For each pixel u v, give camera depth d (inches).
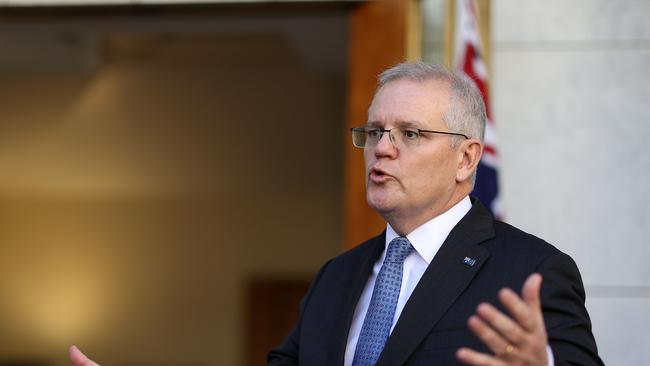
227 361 829.2
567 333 159.2
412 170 176.7
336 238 811.4
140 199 838.5
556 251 170.7
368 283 188.5
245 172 791.7
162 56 762.2
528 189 324.8
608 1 329.1
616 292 319.0
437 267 172.2
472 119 183.3
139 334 839.1
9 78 788.0
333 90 772.6
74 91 792.9
